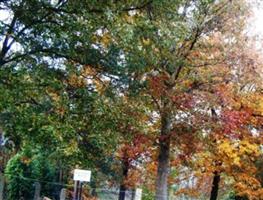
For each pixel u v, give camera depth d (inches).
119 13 523.2
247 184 960.3
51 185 1157.7
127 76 580.7
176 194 1110.4
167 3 539.5
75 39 532.4
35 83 546.6
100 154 641.0
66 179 1160.8
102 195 1263.5
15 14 518.0
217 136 812.6
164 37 563.5
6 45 536.7
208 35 801.6
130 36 516.4
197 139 794.2
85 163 644.1
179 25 574.6
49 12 520.7
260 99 876.0
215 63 800.9
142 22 534.3
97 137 609.6
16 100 547.8
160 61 715.4
